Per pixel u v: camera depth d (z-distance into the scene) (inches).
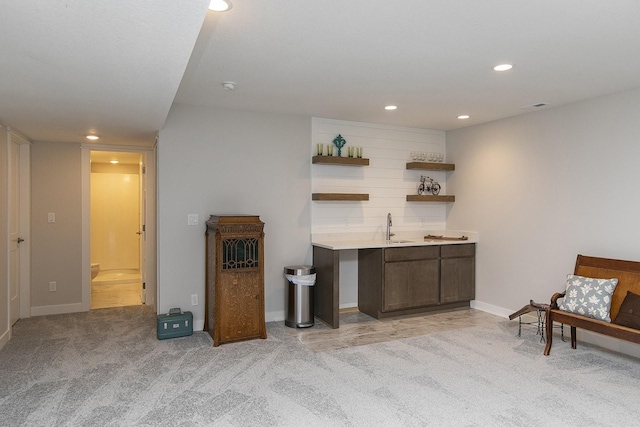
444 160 232.7
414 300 197.8
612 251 153.7
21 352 145.4
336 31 100.4
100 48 82.3
